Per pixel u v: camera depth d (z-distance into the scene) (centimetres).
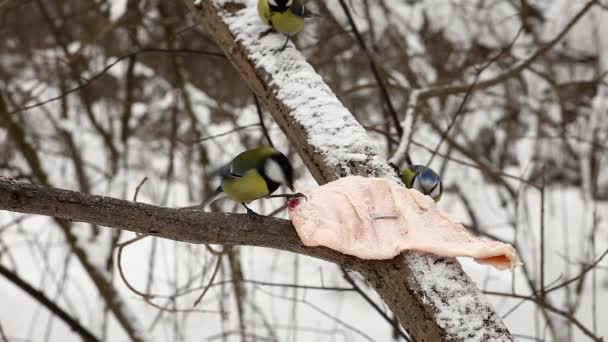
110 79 841
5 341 456
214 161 759
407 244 274
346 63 759
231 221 278
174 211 273
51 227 679
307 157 334
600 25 767
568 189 881
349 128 333
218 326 640
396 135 485
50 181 603
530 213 784
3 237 747
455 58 772
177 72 677
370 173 314
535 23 794
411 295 265
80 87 446
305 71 366
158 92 922
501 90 843
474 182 779
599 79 601
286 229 284
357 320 649
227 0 413
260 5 383
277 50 379
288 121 347
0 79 769
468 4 791
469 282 267
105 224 267
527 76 784
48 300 573
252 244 282
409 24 777
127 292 662
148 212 269
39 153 614
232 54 396
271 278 593
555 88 615
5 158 651
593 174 725
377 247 275
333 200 289
